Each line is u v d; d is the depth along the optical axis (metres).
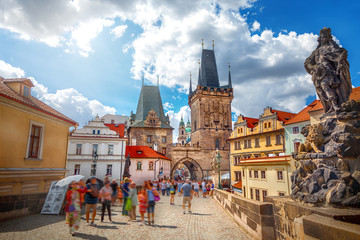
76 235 7.44
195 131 79.75
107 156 43.34
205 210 14.05
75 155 42.22
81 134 43.12
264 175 26.88
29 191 15.27
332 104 6.36
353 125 5.54
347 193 4.84
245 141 45.81
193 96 83.75
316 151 6.16
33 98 17.98
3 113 13.27
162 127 73.00
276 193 24.30
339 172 5.34
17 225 8.59
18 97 14.62
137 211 13.55
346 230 3.40
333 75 6.44
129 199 10.37
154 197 9.70
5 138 13.34
